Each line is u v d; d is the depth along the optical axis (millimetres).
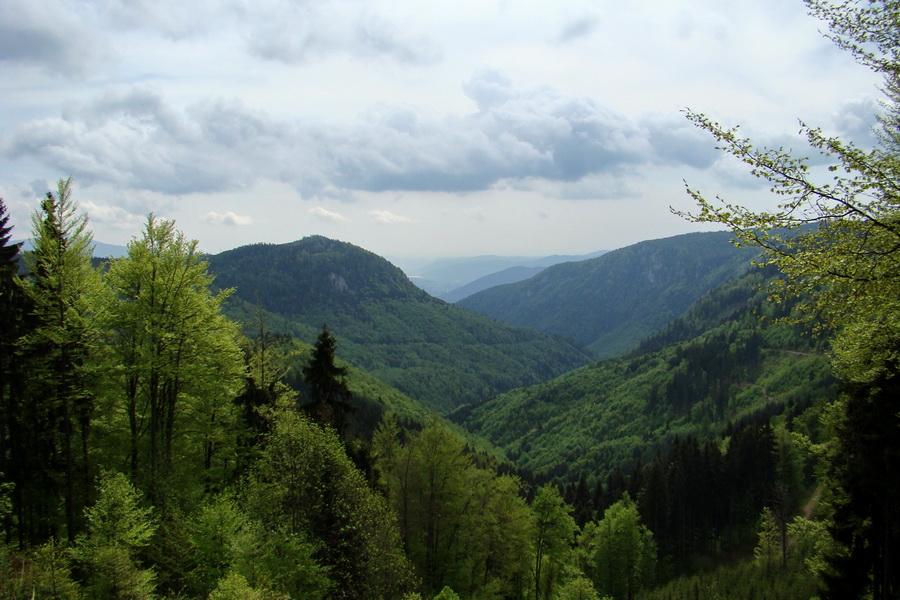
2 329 24609
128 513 18906
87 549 17750
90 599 16750
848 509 23453
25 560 18969
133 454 27750
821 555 26219
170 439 28984
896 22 9195
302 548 19047
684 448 71938
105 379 25141
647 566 56594
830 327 10383
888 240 9008
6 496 22172
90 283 24625
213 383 29344
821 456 26297
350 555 21406
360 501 22641
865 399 20609
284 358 37406
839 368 21266
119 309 25250
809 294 10258
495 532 38344
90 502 26328
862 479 21391
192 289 27375
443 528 38062
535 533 42250
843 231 9406
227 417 32750
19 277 24359
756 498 67062
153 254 26250
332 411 32969
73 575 19062
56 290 23891
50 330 23469
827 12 9938
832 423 24062
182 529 20859
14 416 24859
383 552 22328
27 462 24891
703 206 9828
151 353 25672
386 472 38625
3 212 26672
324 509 21766
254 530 19609
